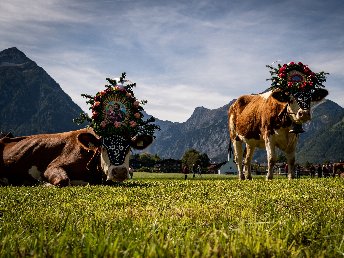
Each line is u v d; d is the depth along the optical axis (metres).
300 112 13.02
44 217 4.23
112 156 10.90
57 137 12.65
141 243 2.68
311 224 3.58
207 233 2.96
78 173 11.78
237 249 2.56
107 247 2.50
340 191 7.51
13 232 3.24
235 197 6.57
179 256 2.43
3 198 6.97
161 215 4.45
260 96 15.73
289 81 13.13
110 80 11.43
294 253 2.63
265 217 4.22
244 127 16.05
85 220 3.95
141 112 11.41
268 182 10.69
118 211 4.90
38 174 12.28
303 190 7.75
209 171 132.38
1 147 12.94
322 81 13.24
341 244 2.82
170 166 114.81
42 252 2.44
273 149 14.09
